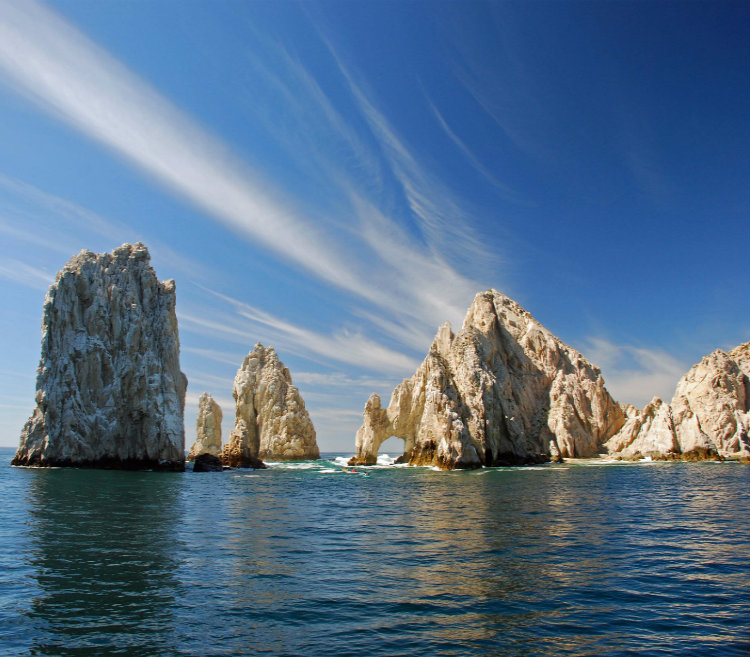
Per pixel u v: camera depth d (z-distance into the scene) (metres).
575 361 121.69
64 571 20.00
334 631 14.40
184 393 92.50
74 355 81.12
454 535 28.73
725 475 71.19
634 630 14.59
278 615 15.59
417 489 56.56
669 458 104.06
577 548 25.00
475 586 18.59
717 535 28.39
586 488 55.19
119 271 89.06
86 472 71.69
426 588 18.36
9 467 78.69
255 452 134.38
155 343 88.00
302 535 28.91
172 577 19.48
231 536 28.27
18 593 17.27
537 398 115.50
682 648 13.39
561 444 108.06
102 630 14.30
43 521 31.31
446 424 91.19
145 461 79.44
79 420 79.00
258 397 136.25
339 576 19.94
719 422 105.69
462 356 102.00
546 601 17.00
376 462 102.69
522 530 30.20
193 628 14.52
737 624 15.07
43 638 13.73
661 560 22.47
